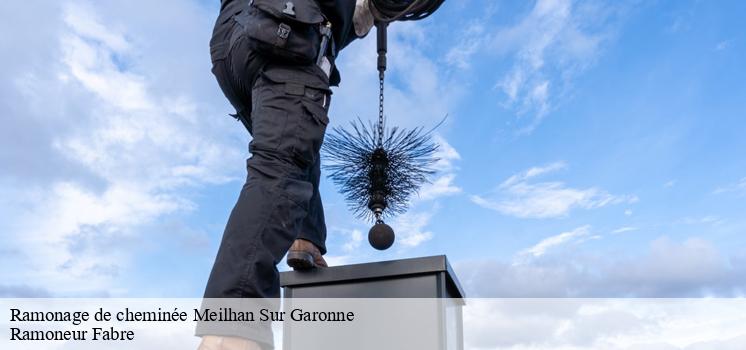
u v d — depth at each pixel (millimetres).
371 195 1725
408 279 1513
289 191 1297
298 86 1366
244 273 1206
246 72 1445
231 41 1485
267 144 1320
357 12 1768
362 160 1747
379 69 1788
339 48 1608
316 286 1575
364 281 1544
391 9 1775
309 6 1389
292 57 1365
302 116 1352
